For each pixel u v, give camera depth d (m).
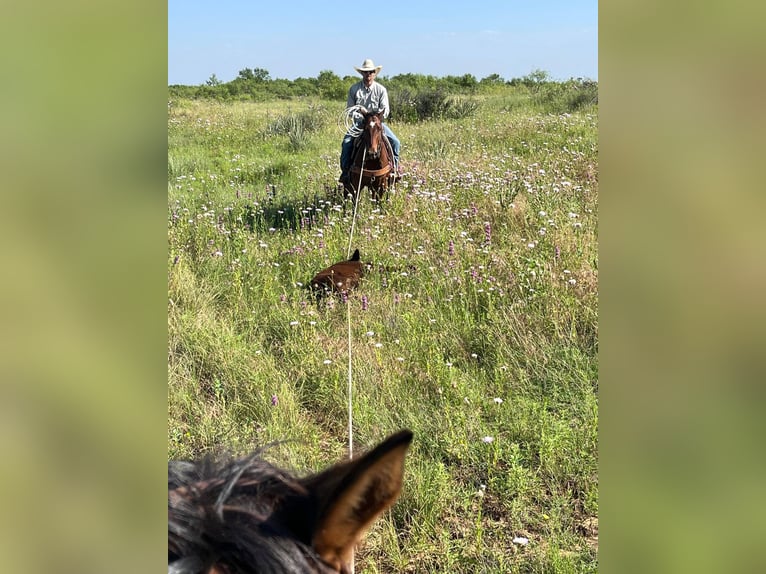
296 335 5.35
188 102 25.91
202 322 5.44
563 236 6.65
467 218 7.65
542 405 4.42
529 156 11.62
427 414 4.34
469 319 5.39
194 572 1.03
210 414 4.38
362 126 9.12
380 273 6.43
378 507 1.14
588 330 5.20
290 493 1.23
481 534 3.34
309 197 9.23
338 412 4.49
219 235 7.51
